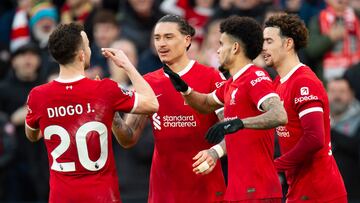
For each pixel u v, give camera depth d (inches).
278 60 661.9
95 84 621.3
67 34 618.5
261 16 1018.7
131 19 1083.3
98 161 620.1
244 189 639.8
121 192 906.1
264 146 641.6
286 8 1072.8
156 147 701.9
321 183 653.9
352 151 906.1
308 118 639.1
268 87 624.4
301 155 637.3
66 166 620.4
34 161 952.9
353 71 992.9
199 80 690.2
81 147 617.9
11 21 1139.9
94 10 1101.1
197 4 1103.6
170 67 693.3
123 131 670.5
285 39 659.4
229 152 647.1
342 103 943.0
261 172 639.8
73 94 618.8
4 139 949.2
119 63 630.5
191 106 671.1
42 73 997.8
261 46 647.8
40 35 1088.2
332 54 1008.2
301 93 645.3
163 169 699.4
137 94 624.4
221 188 695.1
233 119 603.2
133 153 909.8
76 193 618.2
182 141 692.7
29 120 631.8
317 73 1003.9
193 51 981.2
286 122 611.8
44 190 947.3
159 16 1098.1
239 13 1031.6
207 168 639.1
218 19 1034.1
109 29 1034.7
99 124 618.2
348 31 1011.9
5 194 954.1
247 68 641.6
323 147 644.7
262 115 608.1
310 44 999.6
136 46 1059.3
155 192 705.0
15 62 992.9
